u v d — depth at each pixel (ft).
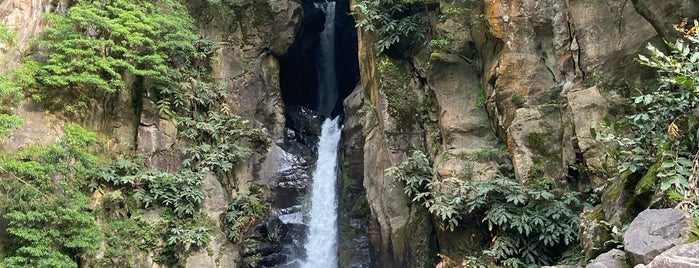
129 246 32.37
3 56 32.53
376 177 36.37
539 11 31.12
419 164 32.94
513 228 27.04
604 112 26.40
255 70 46.78
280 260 39.17
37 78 32.89
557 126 28.99
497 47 32.09
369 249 37.73
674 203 16.47
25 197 27.61
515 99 30.50
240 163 41.65
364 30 40.50
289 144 47.80
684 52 17.21
